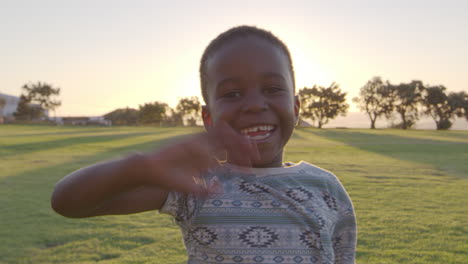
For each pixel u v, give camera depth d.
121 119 96.00
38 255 4.98
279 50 1.23
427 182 11.25
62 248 5.23
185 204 1.27
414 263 4.56
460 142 34.09
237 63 1.16
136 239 5.57
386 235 5.65
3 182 11.19
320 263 1.27
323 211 1.34
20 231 6.03
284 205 1.28
